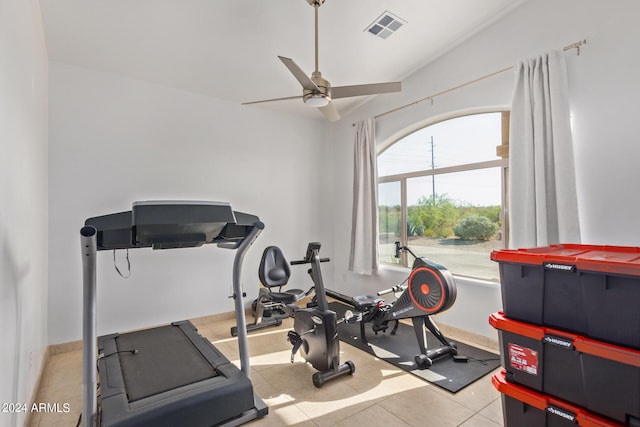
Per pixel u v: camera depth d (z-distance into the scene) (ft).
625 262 3.98
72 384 7.91
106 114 10.69
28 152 6.67
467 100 10.28
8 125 5.05
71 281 9.93
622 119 7.14
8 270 5.02
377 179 13.51
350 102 14.35
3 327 4.67
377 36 9.79
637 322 3.92
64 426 6.35
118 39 9.16
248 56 10.35
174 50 9.83
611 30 7.32
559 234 7.73
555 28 8.25
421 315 8.88
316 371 8.49
